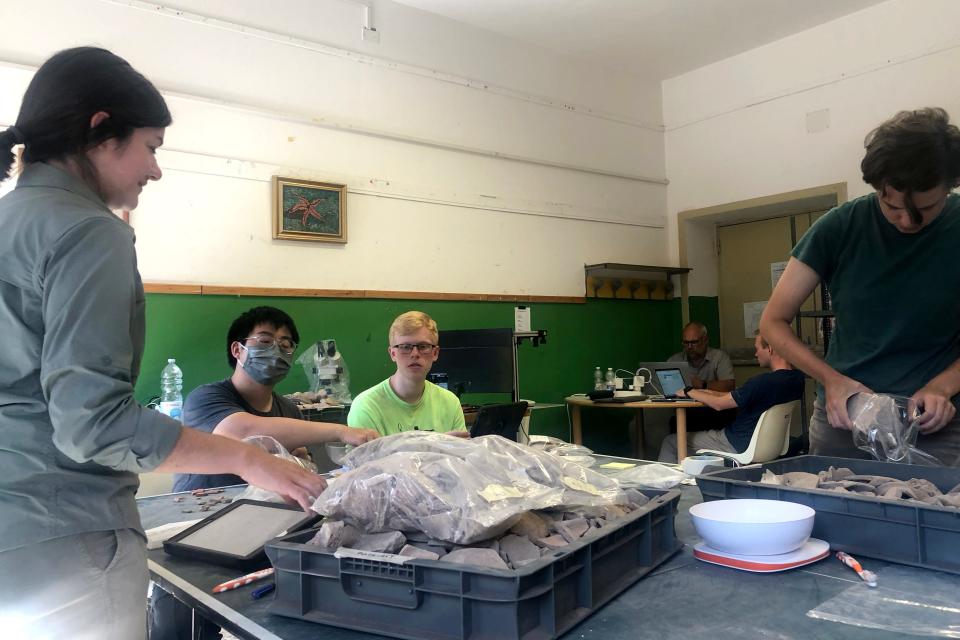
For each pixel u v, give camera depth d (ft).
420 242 14.25
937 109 4.72
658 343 18.69
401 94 14.10
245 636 2.77
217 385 7.07
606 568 2.96
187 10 11.65
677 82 18.63
